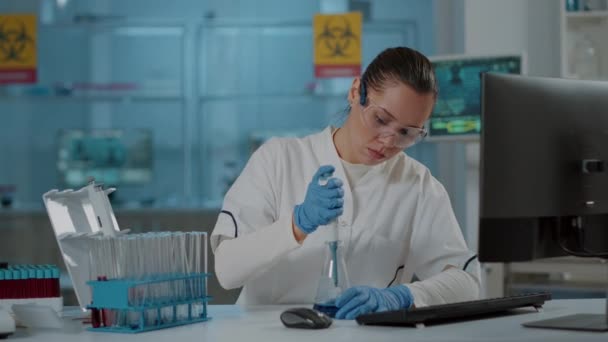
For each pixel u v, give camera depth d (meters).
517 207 1.62
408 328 1.60
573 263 3.77
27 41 5.33
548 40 4.76
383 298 1.77
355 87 2.08
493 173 1.59
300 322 1.61
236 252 1.94
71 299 4.48
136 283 1.62
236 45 6.89
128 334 1.58
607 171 1.75
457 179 5.25
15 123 6.90
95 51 6.92
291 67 6.89
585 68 4.57
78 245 1.85
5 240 5.66
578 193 1.71
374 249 2.25
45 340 1.54
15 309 1.73
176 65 6.93
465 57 4.23
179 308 1.74
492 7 4.80
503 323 1.68
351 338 1.48
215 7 6.96
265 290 2.25
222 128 6.90
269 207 2.21
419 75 1.92
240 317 1.82
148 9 6.97
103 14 6.97
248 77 6.89
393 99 1.92
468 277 2.08
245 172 2.28
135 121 6.92
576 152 1.71
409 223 2.30
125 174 6.68
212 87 6.89
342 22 4.86
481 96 1.59
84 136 6.64
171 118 6.91
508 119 1.61
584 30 4.68
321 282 1.79
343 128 2.29
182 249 1.72
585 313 1.82
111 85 6.76
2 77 5.34
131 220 5.52
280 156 2.28
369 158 2.09
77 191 1.86
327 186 1.80
